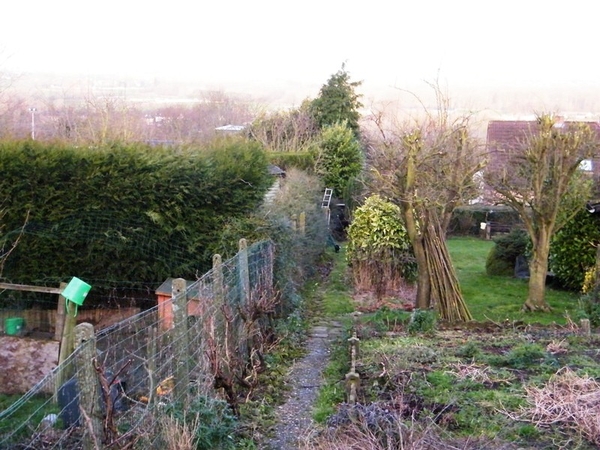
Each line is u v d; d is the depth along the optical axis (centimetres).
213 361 627
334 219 2434
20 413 584
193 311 733
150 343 607
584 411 618
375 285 1392
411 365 783
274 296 902
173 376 574
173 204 1073
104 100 2359
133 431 469
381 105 2050
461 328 1056
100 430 423
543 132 1199
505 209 2589
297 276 1320
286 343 941
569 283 1462
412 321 1022
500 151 1438
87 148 1079
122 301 1101
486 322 1059
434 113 1362
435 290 1154
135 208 1076
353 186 2502
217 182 1084
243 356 777
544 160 1197
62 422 502
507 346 896
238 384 721
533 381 723
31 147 1047
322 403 695
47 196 1055
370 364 796
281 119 3053
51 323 1034
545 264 1252
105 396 434
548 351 850
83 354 409
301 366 859
